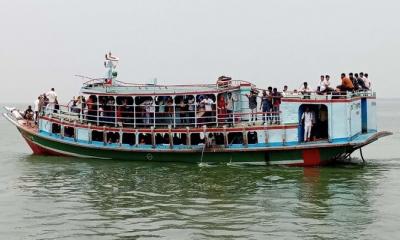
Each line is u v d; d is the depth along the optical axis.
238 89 33.91
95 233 17.98
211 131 31.31
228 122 31.66
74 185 26.25
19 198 23.39
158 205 21.89
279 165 30.92
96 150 33.91
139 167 31.27
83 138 33.84
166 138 32.53
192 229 18.36
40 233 18.06
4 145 50.34
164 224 19.02
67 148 34.81
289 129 30.38
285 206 21.53
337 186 25.45
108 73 35.88
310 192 24.14
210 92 32.00
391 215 19.97
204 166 31.23
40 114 35.06
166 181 27.03
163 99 33.38
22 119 37.34
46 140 35.31
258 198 23.02
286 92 30.47
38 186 26.09
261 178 27.53
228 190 24.72
